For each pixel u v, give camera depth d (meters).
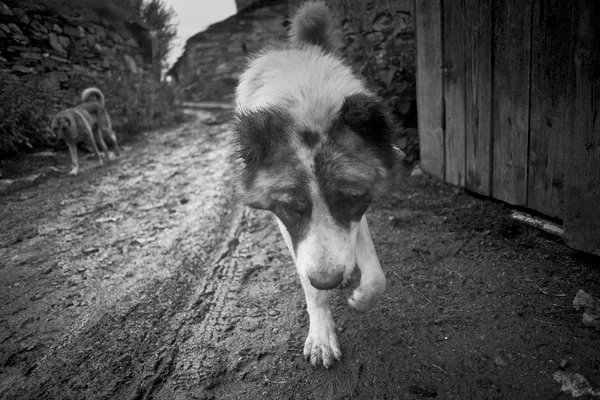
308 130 0.51
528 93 0.82
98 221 1.20
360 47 1.45
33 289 0.86
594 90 0.68
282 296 0.82
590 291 0.70
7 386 0.62
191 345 0.70
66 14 2.23
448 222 1.00
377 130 0.53
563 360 0.57
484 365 0.60
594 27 0.66
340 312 0.75
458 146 1.08
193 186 1.50
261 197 0.54
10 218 1.22
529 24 0.79
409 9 1.29
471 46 0.96
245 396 0.59
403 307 0.75
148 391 0.61
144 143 2.31
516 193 0.91
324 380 0.61
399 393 0.57
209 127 2.68
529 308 0.69
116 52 2.69
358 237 0.61
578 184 0.73
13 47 1.94
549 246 0.83
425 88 1.16
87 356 0.67
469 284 0.78
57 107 1.98
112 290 0.85
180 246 1.04
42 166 1.69
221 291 0.85
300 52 0.70
